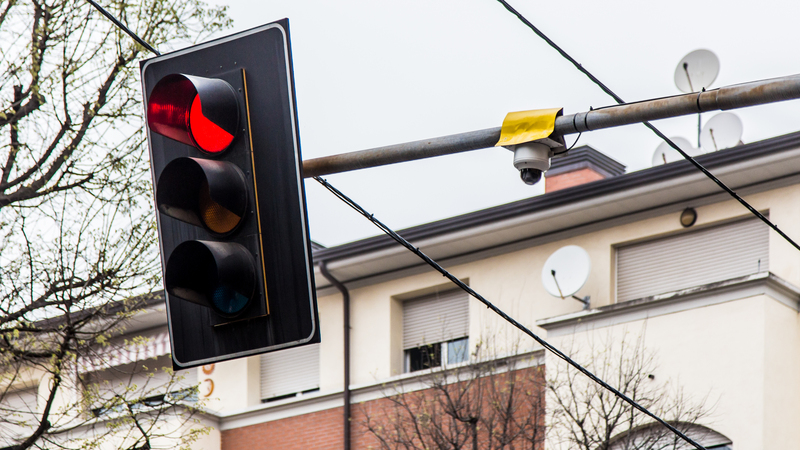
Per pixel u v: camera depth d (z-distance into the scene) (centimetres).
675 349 1587
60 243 1104
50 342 1145
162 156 437
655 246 1752
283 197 412
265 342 410
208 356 419
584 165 2197
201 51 434
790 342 1565
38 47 1101
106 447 1806
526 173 521
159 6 1163
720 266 1677
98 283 1116
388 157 527
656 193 1711
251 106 423
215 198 407
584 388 1628
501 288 1866
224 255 405
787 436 1509
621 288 1764
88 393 1176
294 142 414
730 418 1512
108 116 1138
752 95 486
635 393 1557
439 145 524
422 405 1814
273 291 409
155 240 1138
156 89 430
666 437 1534
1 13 1097
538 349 1748
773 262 1622
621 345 1616
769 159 1606
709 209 1702
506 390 1723
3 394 1197
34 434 1131
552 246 1839
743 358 1529
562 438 1608
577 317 1692
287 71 419
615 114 509
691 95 498
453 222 1867
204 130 426
